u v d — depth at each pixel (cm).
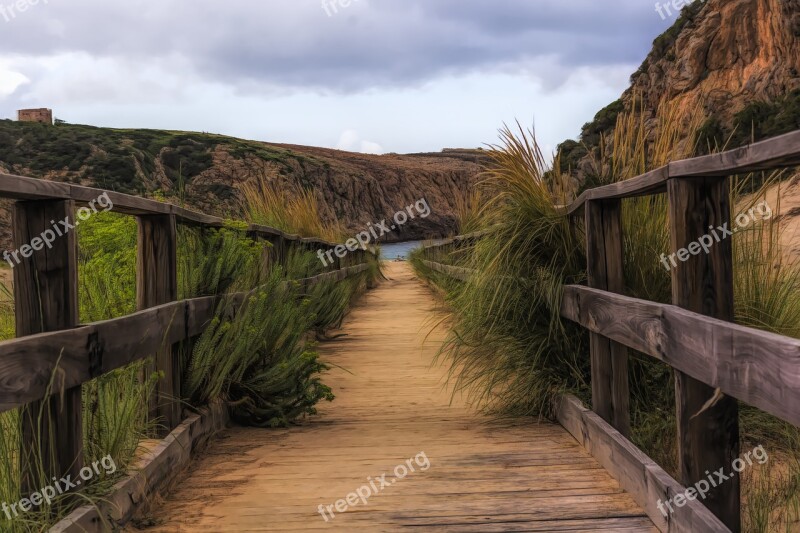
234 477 346
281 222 993
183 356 396
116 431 282
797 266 430
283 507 300
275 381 455
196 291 427
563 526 271
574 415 403
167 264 366
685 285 249
